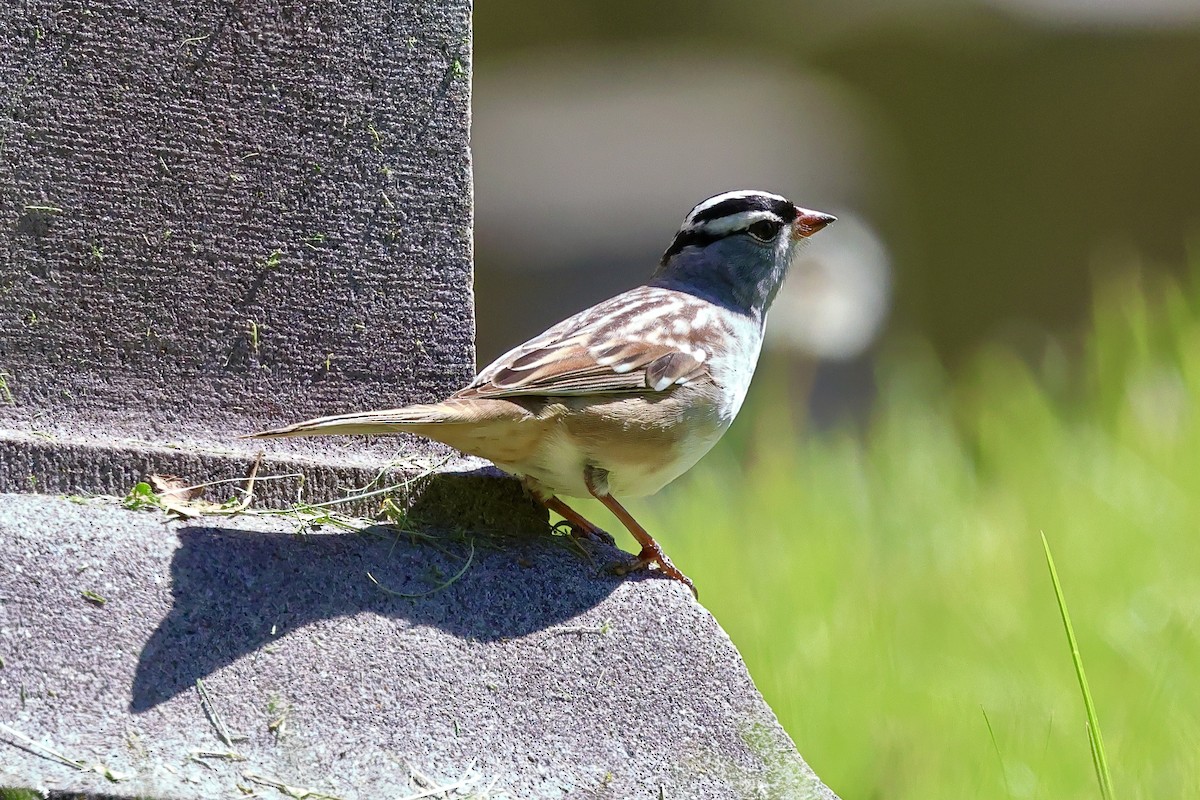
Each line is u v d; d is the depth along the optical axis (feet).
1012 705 34.71
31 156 26.43
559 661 24.54
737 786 23.98
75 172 26.63
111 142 26.78
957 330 102.53
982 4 101.09
